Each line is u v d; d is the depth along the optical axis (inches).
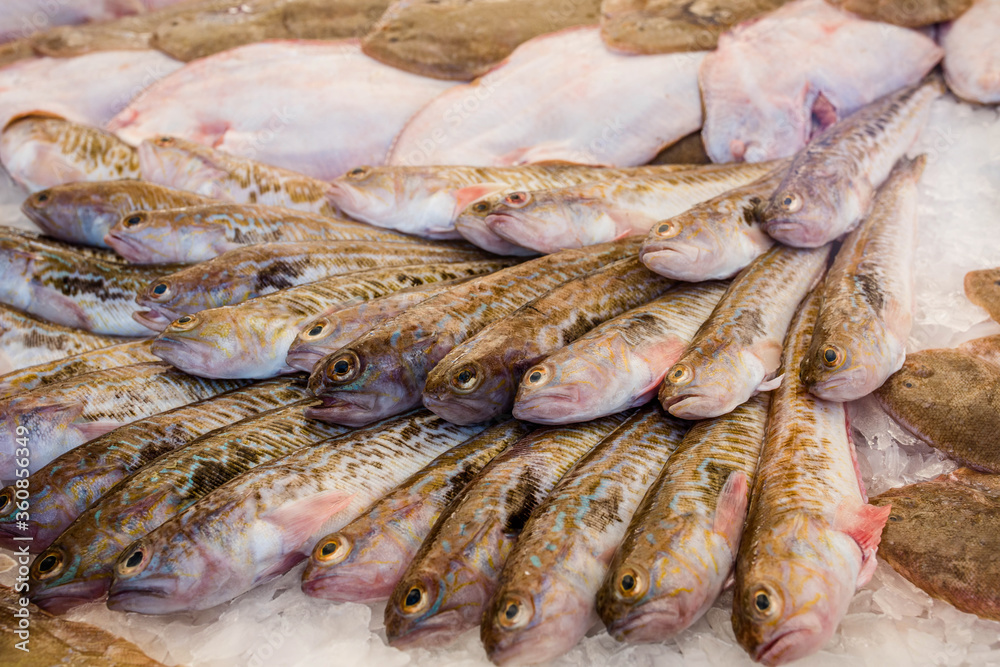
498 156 35.8
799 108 34.6
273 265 30.9
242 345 28.8
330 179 37.6
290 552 25.6
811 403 27.0
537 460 26.2
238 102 37.4
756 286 29.0
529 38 37.2
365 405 27.3
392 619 23.8
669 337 27.9
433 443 27.7
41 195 33.7
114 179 36.3
